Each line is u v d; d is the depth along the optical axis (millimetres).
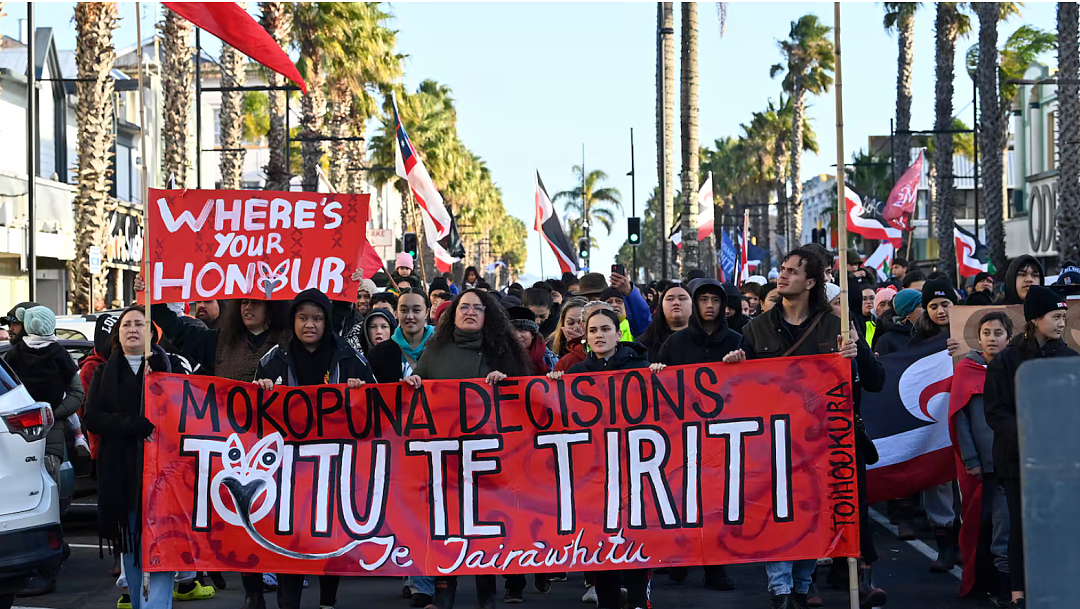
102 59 24688
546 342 10641
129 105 40625
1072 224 28969
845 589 8297
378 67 38250
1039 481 3131
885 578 8758
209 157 50781
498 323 7266
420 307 8922
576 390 6898
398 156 16609
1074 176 28984
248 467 6930
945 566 8961
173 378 6914
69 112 36719
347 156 46125
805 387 6754
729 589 8469
